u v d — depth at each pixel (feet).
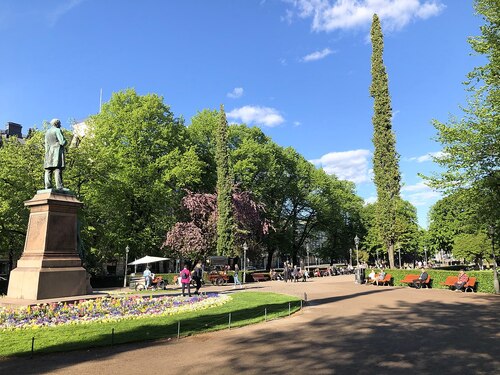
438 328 39.32
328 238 248.11
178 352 30.81
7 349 30.55
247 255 149.79
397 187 113.50
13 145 105.91
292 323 44.06
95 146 115.96
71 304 48.21
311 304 61.11
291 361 27.96
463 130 65.31
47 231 51.47
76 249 54.70
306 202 195.62
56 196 53.26
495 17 65.21
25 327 38.27
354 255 271.08
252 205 149.48
